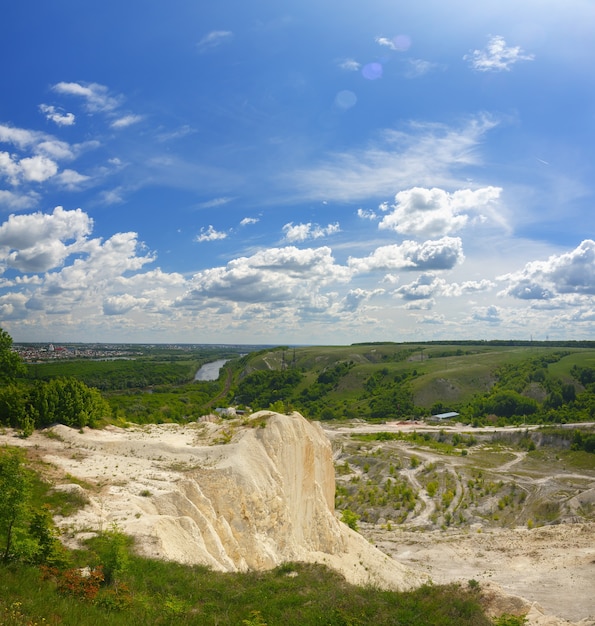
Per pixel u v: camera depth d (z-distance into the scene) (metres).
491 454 117.88
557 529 68.44
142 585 18.41
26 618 12.49
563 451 117.62
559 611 42.03
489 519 81.62
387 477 101.06
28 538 17.33
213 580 20.80
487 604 26.91
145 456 36.19
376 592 22.88
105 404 46.22
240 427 41.19
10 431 38.03
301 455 41.69
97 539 21.22
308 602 20.05
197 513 29.00
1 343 54.25
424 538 70.88
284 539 34.97
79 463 32.66
